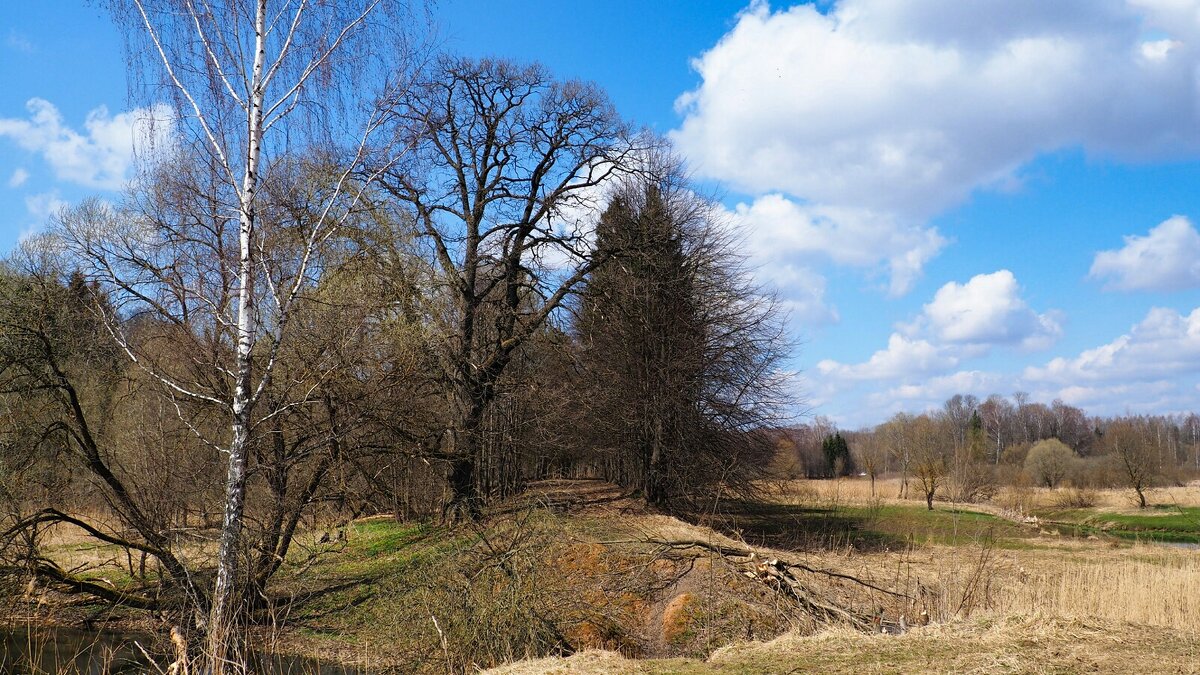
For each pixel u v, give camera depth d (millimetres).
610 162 26359
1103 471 51344
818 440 68000
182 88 9875
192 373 15242
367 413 17062
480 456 25344
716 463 26922
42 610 17234
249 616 13734
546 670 8844
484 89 25609
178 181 12992
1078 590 13680
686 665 8656
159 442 17016
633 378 27484
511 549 13398
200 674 10594
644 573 13891
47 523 16953
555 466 36719
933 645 8773
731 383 28047
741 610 12430
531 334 26594
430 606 12773
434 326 20859
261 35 10094
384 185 18844
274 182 12352
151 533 15984
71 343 17109
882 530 27828
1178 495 49031
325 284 16688
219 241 13484
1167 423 91688
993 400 107250
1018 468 55844
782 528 28172
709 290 28609
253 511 16719
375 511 22266
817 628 11609
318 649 14695
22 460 16312
